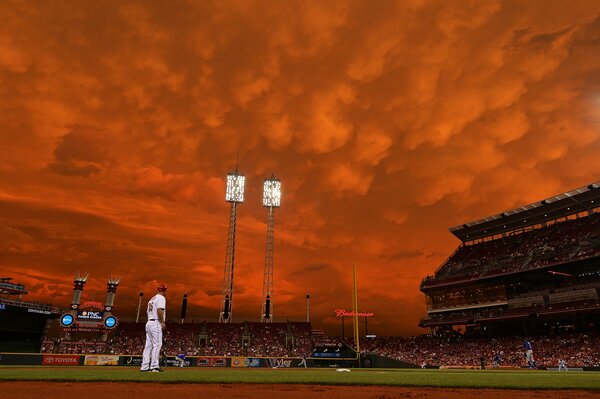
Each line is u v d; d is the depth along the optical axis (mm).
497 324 74500
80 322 61000
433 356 68688
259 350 67250
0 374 13094
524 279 70125
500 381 12633
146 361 13766
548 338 62125
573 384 11586
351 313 79375
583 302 60031
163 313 14203
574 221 73562
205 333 71812
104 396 8281
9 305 54250
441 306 83375
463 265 83062
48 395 8320
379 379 13117
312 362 48406
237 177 86938
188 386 10547
